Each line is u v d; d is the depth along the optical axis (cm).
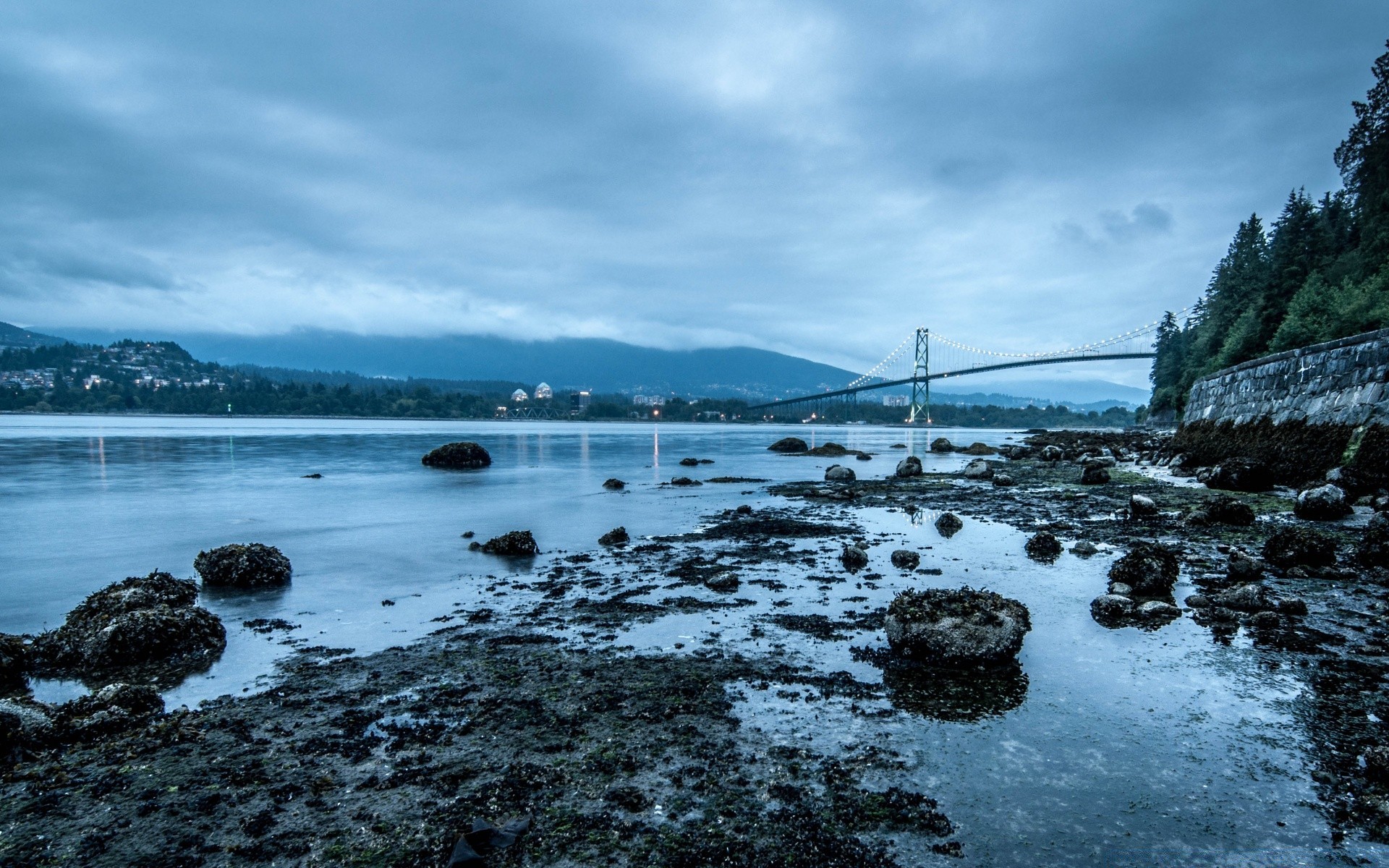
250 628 940
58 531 1756
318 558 1413
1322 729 612
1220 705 663
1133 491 2498
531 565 1338
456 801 502
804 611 1000
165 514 2056
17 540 1627
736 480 3219
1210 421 3928
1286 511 1806
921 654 791
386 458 4750
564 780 532
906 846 451
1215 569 1198
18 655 782
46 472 3478
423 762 562
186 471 3616
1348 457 2092
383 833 467
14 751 581
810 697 690
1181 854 442
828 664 783
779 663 786
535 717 646
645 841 456
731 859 437
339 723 639
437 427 15212
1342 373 2366
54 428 10719
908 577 1206
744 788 521
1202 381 4831
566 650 838
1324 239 5503
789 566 1309
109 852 449
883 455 5678
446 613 1006
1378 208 4491
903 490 2706
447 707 671
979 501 2317
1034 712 653
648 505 2289
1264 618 898
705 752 576
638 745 589
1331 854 442
